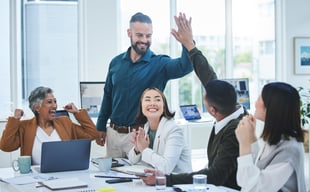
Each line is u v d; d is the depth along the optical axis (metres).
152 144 3.54
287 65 7.82
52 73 6.60
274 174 2.36
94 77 6.71
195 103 7.53
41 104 3.71
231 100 2.90
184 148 3.44
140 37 4.11
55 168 3.38
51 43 6.57
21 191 2.85
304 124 7.31
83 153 3.44
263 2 7.84
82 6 6.61
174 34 3.85
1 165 5.68
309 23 7.89
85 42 6.64
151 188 2.86
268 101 2.41
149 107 3.47
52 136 3.77
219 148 2.88
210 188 2.77
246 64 7.83
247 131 2.47
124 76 4.15
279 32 7.85
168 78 4.21
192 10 7.50
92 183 3.02
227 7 7.65
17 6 6.40
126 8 7.07
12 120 3.67
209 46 7.64
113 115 4.20
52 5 6.54
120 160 3.80
